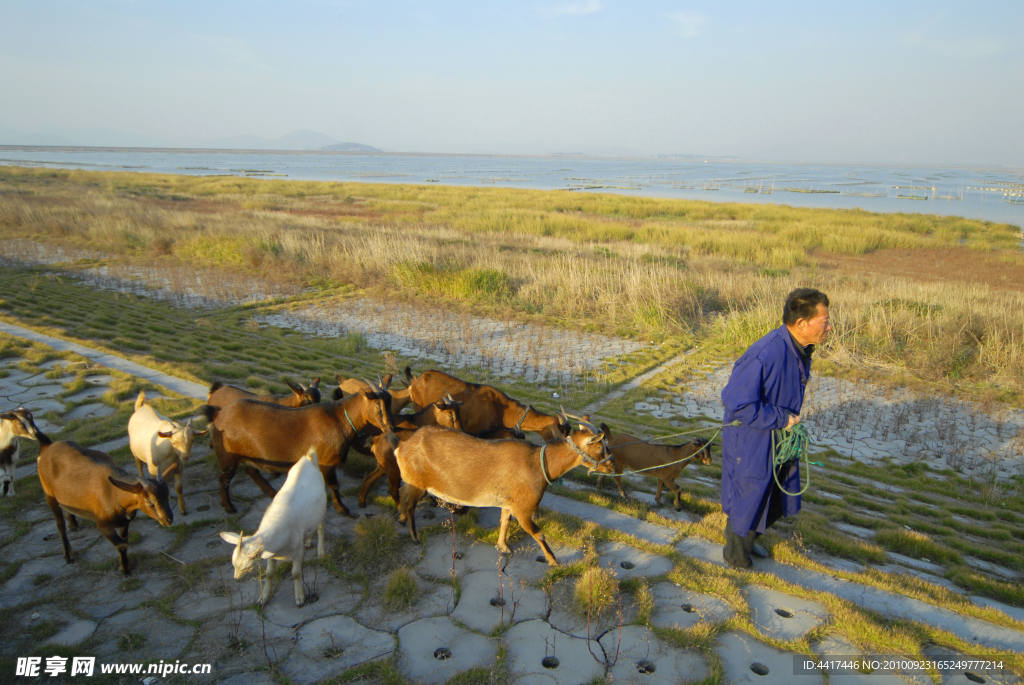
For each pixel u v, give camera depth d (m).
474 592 4.71
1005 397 11.65
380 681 3.75
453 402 6.16
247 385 9.68
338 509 5.89
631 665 3.95
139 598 4.49
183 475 6.55
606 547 5.48
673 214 50.88
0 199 33.41
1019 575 5.95
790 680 3.88
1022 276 26.56
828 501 7.38
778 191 101.69
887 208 67.75
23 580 4.66
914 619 4.66
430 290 18.16
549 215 41.56
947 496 7.99
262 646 4.02
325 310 15.92
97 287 17.16
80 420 7.63
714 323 15.71
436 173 161.62
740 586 4.91
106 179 70.06
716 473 8.21
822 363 13.17
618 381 11.48
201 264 21.05
